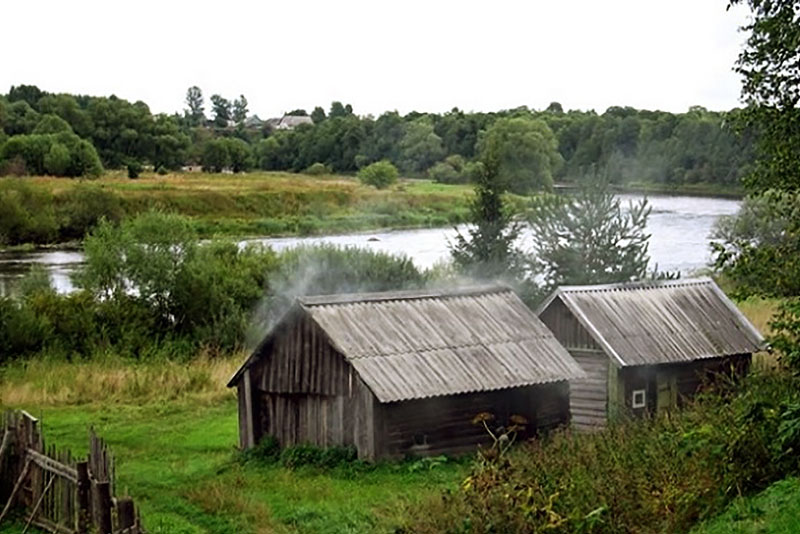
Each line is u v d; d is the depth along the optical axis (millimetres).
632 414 26172
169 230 47156
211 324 45656
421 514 16500
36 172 127812
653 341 28156
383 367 23750
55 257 75438
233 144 166500
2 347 40219
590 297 28812
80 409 32156
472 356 25234
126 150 160500
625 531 13445
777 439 13867
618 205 40688
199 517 19594
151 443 27359
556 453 17078
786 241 17938
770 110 16484
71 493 17391
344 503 20141
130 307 45000
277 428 25359
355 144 167000
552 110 161375
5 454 19578
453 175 139750
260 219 99188
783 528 11867
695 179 105312
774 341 15930
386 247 79188
